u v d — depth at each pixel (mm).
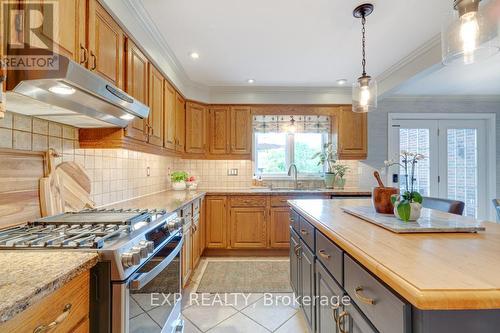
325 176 4008
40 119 1451
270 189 3887
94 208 1874
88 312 927
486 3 1742
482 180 4355
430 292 614
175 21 2133
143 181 2852
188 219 2525
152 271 1200
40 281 700
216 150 3846
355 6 1960
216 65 3057
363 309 942
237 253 3588
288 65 3062
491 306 603
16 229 1203
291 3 1913
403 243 1014
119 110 1521
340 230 1230
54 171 1520
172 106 2975
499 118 4340
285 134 4301
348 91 3914
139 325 1118
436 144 4324
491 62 2936
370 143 4254
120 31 1771
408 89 3965
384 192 1535
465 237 1103
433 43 2514
